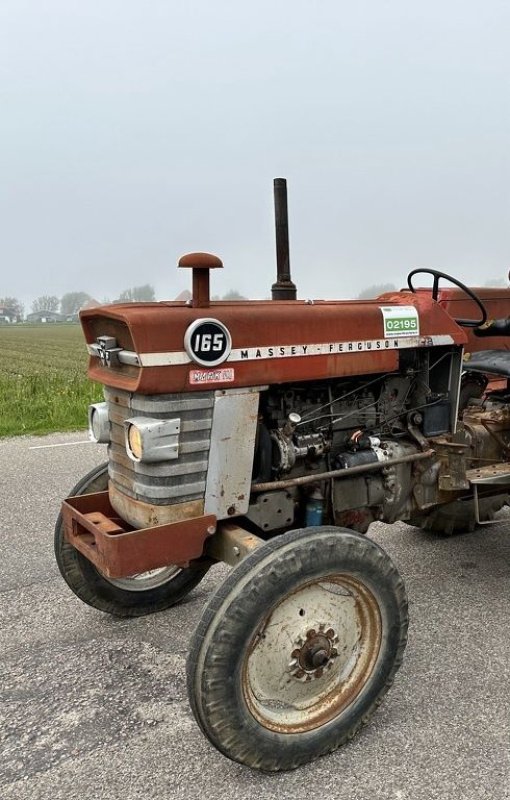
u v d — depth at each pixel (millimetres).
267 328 2584
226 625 2125
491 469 3645
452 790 2240
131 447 2432
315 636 2404
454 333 3240
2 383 13320
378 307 3000
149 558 2441
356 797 2225
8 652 3168
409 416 3266
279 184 3432
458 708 2682
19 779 2336
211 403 2477
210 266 2443
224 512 2594
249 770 2369
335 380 2990
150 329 2301
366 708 2500
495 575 3980
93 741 2525
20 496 5668
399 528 4801
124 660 3080
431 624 3369
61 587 3875
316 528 2365
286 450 2787
